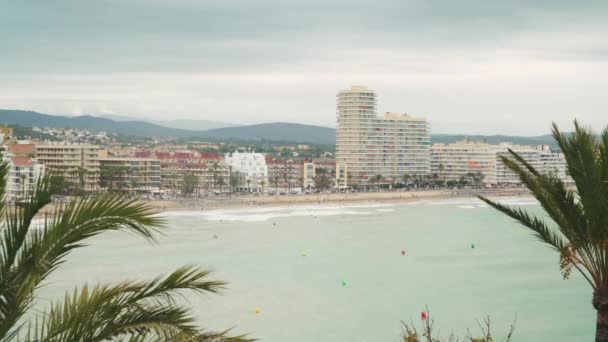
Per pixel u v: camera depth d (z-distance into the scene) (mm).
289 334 73812
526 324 78938
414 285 102688
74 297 13383
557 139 22594
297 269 117375
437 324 78750
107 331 12930
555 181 23734
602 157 22109
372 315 83000
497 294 95750
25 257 12602
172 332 13062
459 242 156750
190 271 14062
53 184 13484
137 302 13781
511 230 184375
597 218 21812
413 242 157750
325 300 91312
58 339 12594
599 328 22656
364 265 122500
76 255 128625
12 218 12992
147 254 131875
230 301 88875
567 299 91938
